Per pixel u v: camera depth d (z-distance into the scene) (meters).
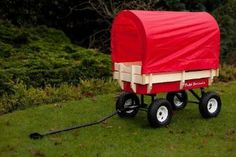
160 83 5.41
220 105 5.99
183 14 5.59
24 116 5.90
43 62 7.27
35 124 5.62
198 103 5.94
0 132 5.32
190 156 4.65
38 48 8.15
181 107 6.26
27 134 5.28
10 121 5.71
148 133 5.30
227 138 5.15
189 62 5.55
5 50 7.75
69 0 10.06
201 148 4.86
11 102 6.27
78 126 5.32
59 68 7.17
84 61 7.43
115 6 9.90
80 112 6.11
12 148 4.85
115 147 4.88
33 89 6.62
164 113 5.52
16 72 6.78
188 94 6.97
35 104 6.43
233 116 5.98
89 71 7.39
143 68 5.26
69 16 10.31
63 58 7.72
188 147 4.89
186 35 5.49
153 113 5.40
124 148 4.86
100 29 10.49
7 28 8.70
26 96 6.43
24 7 9.85
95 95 6.99
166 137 5.18
